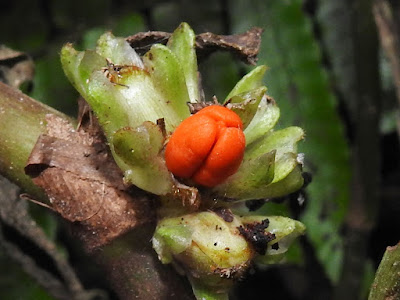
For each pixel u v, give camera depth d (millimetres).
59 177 131
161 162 126
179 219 129
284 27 277
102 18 298
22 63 207
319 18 302
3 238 229
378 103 240
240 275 127
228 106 131
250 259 128
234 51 171
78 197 131
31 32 298
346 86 299
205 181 127
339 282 254
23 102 139
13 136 136
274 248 133
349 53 297
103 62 133
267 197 138
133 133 120
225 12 298
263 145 139
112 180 132
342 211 267
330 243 265
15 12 298
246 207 150
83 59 130
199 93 153
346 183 270
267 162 126
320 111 274
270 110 143
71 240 270
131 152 122
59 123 137
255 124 141
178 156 124
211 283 127
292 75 274
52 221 256
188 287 134
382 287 131
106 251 133
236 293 311
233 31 292
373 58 238
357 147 245
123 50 139
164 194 127
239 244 127
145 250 133
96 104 126
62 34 296
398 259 128
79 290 243
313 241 266
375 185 244
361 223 246
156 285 134
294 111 274
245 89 144
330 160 272
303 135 140
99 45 141
